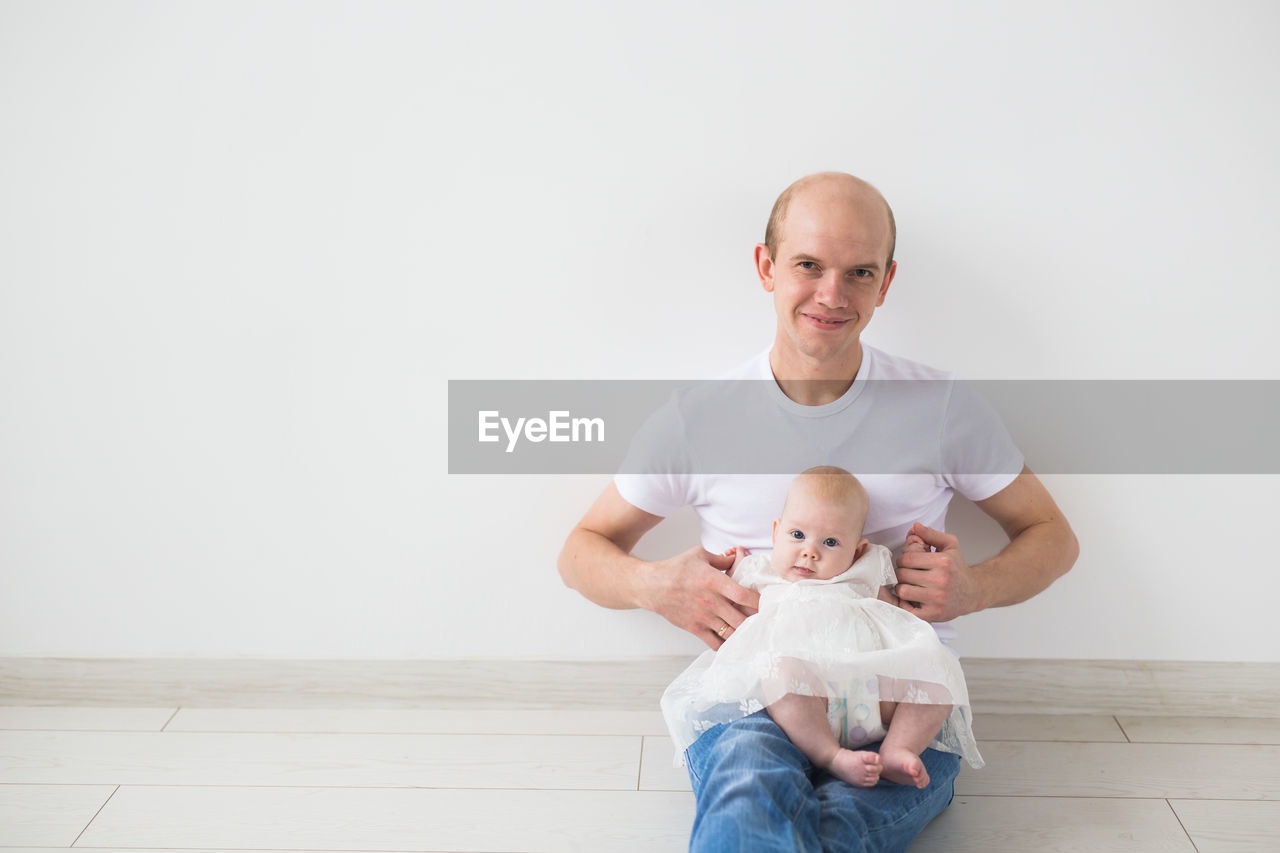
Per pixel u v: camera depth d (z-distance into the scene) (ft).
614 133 5.89
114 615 6.50
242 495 6.36
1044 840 5.09
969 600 5.18
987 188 5.82
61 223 6.13
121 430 6.32
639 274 6.02
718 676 4.89
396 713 6.45
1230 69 5.66
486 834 5.19
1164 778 5.61
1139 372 5.96
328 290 6.12
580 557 5.68
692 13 5.76
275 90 5.96
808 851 4.30
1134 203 5.79
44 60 5.98
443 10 5.84
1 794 5.54
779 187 5.88
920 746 4.71
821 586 5.07
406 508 6.33
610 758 5.89
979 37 5.70
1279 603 6.14
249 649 6.50
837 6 5.71
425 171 5.98
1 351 6.26
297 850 5.06
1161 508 6.09
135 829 5.23
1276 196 5.75
